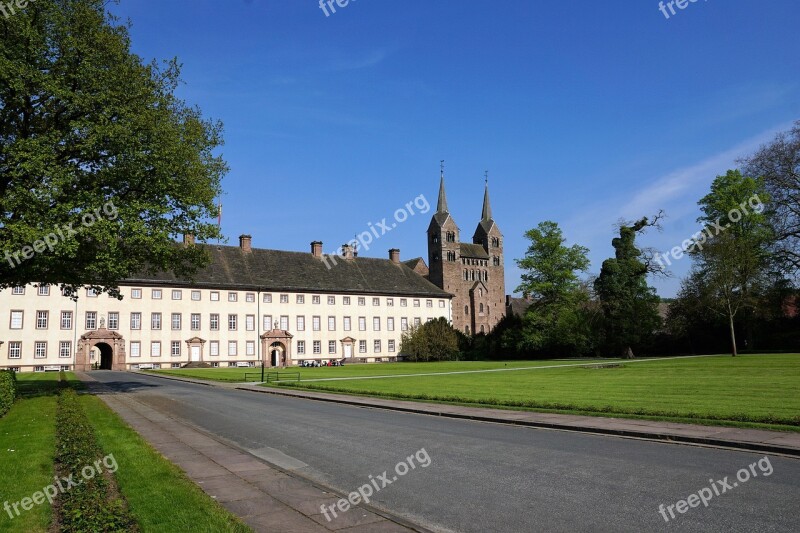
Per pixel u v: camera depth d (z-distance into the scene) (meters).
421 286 110.00
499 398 23.20
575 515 7.73
